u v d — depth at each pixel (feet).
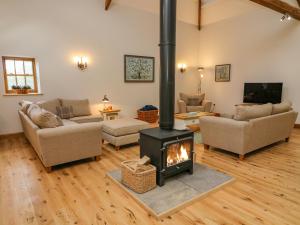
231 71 22.35
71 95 17.24
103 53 18.40
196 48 25.09
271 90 18.75
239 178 8.84
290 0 17.38
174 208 6.57
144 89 21.40
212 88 24.47
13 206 6.87
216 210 6.65
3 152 12.06
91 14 17.40
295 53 17.44
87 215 6.41
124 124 12.93
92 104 18.37
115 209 6.71
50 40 15.84
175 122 9.54
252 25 20.08
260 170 9.61
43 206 6.87
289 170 9.59
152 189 7.71
